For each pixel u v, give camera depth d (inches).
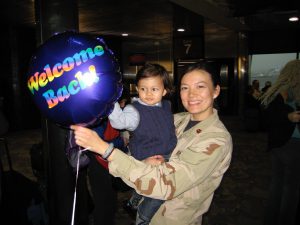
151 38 439.2
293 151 92.7
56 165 81.4
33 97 47.4
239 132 330.6
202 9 249.3
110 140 70.1
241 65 417.7
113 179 84.7
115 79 46.7
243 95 422.3
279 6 225.5
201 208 51.3
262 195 148.3
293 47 410.6
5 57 355.6
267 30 415.5
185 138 51.9
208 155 45.4
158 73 66.4
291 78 92.0
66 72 44.2
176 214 49.8
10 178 158.4
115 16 289.9
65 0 77.5
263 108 101.6
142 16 291.4
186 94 52.7
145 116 62.9
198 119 54.4
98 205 90.7
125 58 447.5
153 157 55.6
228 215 126.5
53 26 77.2
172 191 42.9
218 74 54.4
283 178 97.6
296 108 92.7
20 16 298.7
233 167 196.7
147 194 42.4
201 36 423.5
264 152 237.6
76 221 92.3
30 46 370.6
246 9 244.4
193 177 44.3
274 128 95.4
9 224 106.0
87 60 44.9
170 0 223.6
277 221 99.5
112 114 56.4
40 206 108.5
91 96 44.2
